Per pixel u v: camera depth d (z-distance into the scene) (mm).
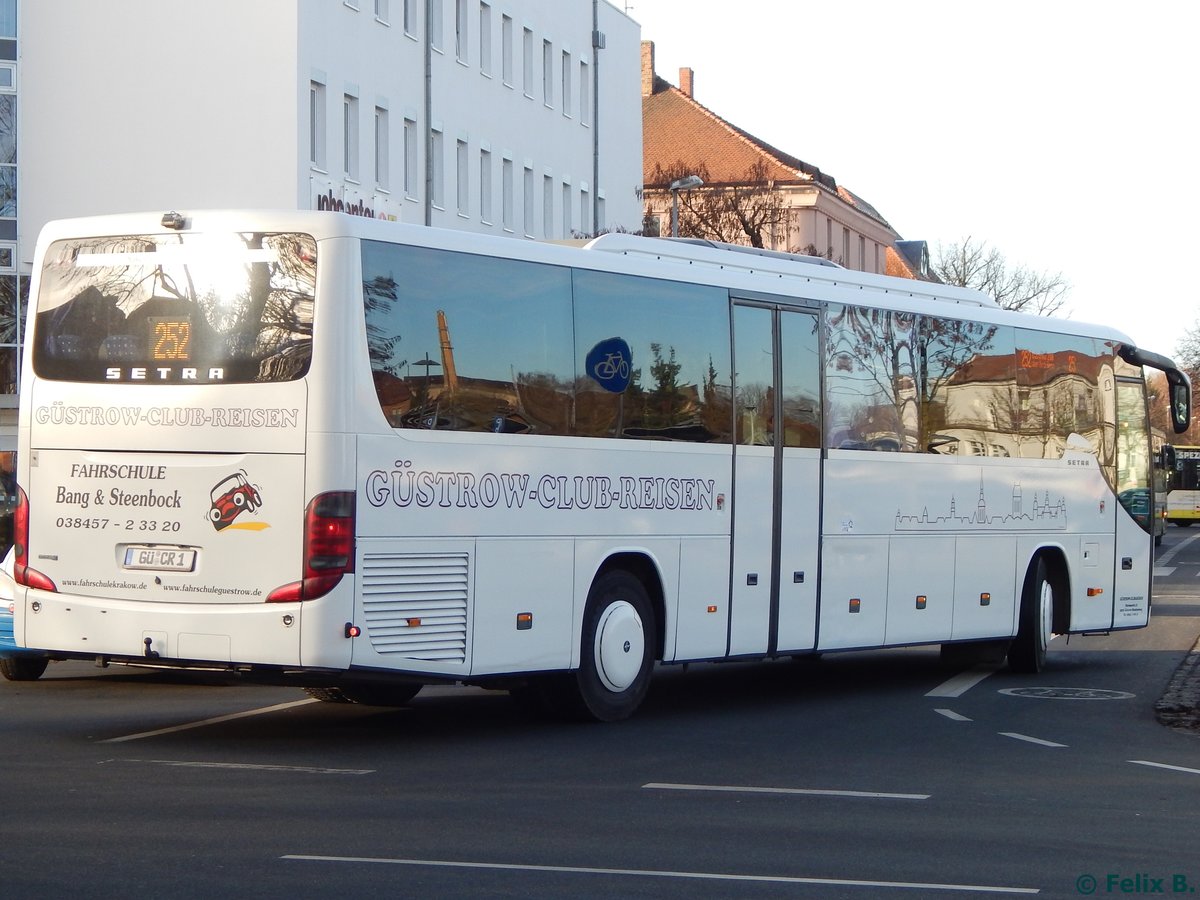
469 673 12383
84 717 13789
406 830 8898
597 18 61000
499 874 7844
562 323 13227
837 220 89438
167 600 11852
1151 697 16641
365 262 11750
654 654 14219
